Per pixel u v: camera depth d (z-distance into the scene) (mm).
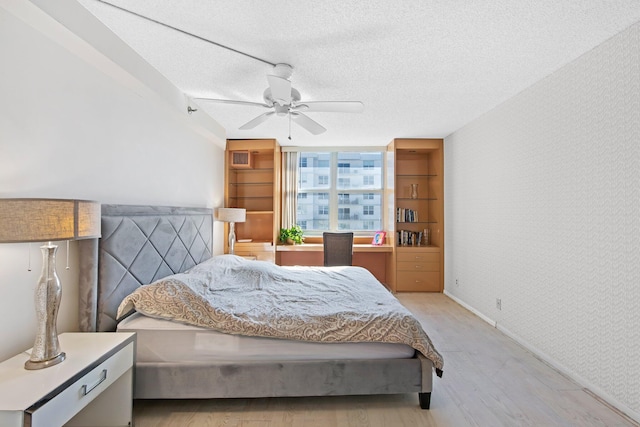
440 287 4633
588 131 2105
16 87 1450
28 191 1515
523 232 2787
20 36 1464
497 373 2289
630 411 1792
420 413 1834
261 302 2213
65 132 1718
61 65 1686
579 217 2178
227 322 1844
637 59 1784
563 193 2326
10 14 1420
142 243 2229
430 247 4652
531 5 1648
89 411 1658
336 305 2172
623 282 1856
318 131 2918
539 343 2564
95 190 1941
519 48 2078
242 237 5074
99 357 1418
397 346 1900
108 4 1642
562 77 2338
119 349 1560
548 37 1947
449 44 2027
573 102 2232
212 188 4027
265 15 1725
